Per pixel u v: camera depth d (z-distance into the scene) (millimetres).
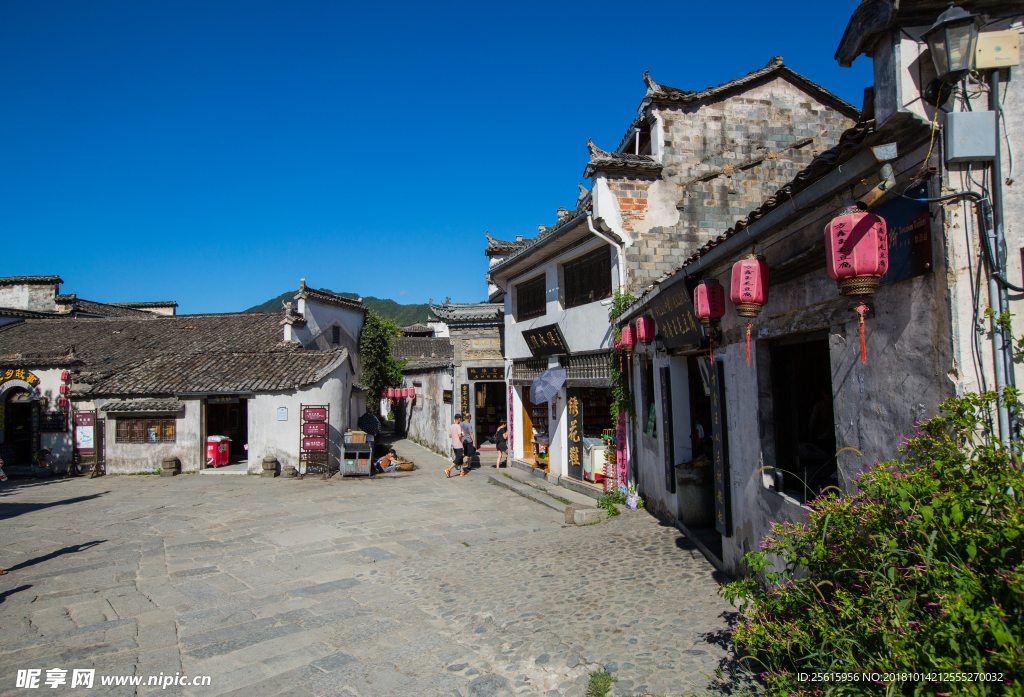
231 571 7816
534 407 15586
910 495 2666
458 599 6453
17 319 23047
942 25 2840
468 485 14203
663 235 10375
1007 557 2393
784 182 10930
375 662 5094
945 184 2924
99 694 4684
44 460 16750
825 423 4965
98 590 7125
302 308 20938
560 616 5582
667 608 5457
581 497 11461
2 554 8727
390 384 26797
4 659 5336
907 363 3223
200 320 22906
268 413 16203
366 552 8562
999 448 2689
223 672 5012
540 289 14273
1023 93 2969
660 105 10578
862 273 3160
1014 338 2859
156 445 16734
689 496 7750
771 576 3316
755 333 5164
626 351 9539
